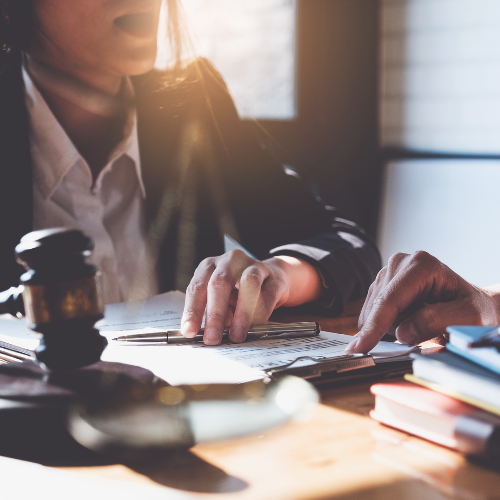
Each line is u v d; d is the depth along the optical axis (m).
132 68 1.16
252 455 0.42
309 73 3.26
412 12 3.20
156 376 0.51
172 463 0.41
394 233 3.36
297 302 0.96
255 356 0.63
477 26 2.98
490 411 0.42
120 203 1.32
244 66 3.12
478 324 0.70
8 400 0.43
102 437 0.39
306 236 1.34
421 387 0.48
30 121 1.17
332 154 3.36
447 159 3.17
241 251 0.84
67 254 0.50
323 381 0.57
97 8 1.06
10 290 0.55
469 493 0.36
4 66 1.16
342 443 0.44
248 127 1.51
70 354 0.50
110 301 1.27
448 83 3.13
